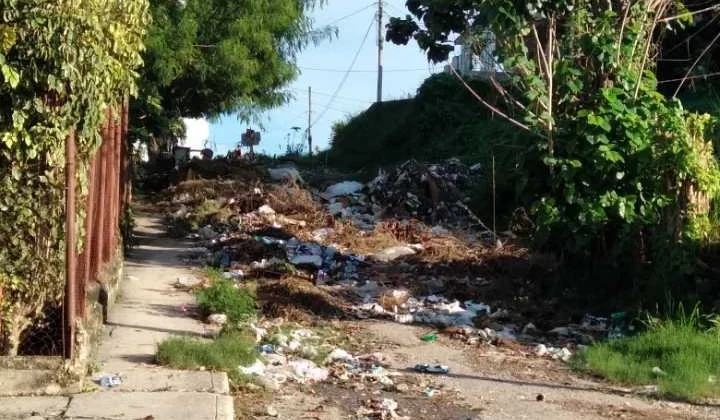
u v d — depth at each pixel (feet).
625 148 39.83
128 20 30.12
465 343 35.12
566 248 42.57
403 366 30.76
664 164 38.99
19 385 23.32
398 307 41.63
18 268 24.50
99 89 25.98
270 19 83.87
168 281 43.52
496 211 64.54
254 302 37.42
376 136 134.51
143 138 73.97
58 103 24.38
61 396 23.25
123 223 48.52
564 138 40.78
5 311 24.44
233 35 80.53
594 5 42.73
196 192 76.23
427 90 113.29
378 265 51.19
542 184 42.19
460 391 27.63
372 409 24.72
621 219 40.52
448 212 67.26
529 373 30.50
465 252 53.21
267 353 30.50
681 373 29.58
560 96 41.45
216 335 31.86
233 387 25.53
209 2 79.15
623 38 42.42
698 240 37.76
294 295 40.88
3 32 23.17
